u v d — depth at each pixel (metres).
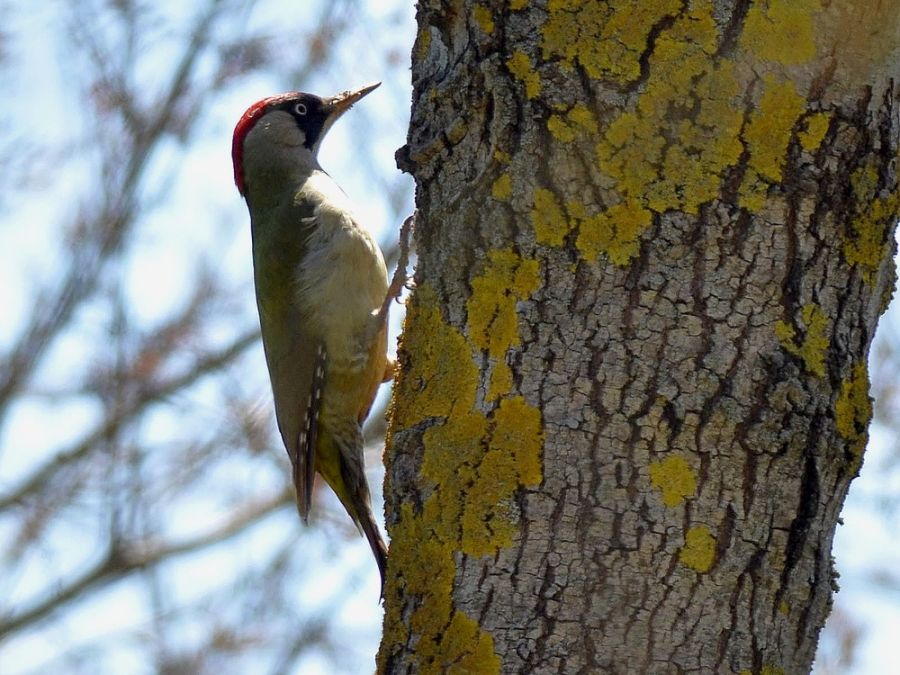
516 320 7.20
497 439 7.12
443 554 7.18
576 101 7.21
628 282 7.03
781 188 7.02
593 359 7.03
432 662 7.09
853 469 7.17
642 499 6.87
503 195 7.33
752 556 6.86
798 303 7.02
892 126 7.29
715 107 7.04
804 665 7.03
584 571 6.88
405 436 7.55
